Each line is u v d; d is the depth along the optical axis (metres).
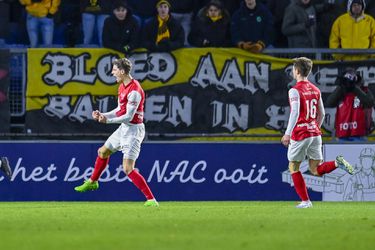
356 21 57.06
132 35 55.09
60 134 55.09
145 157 54.69
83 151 54.59
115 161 54.69
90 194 54.69
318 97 43.22
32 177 54.41
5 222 32.28
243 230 28.47
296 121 42.88
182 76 55.34
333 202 53.75
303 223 31.67
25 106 55.38
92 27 57.88
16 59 55.34
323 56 56.22
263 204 49.84
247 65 55.47
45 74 55.19
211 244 23.64
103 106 55.38
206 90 55.47
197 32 56.75
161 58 55.34
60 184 54.53
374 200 55.12
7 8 58.31
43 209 42.25
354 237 26.00
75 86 55.28
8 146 54.25
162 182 54.78
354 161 55.00
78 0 58.91
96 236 26.05
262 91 55.56
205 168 54.94
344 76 55.44
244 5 56.22
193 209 41.94
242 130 55.62
